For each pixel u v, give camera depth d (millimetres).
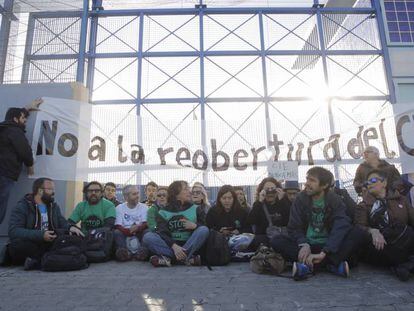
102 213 5152
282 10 10102
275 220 4918
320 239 3861
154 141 6242
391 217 3607
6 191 4777
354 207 4387
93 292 3123
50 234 4320
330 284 3285
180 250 4312
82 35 9289
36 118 5543
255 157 6418
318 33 10031
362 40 10180
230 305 2705
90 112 5906
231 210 5176
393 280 3395
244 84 9656
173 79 9633
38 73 9227
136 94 9406
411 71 9742
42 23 9578
